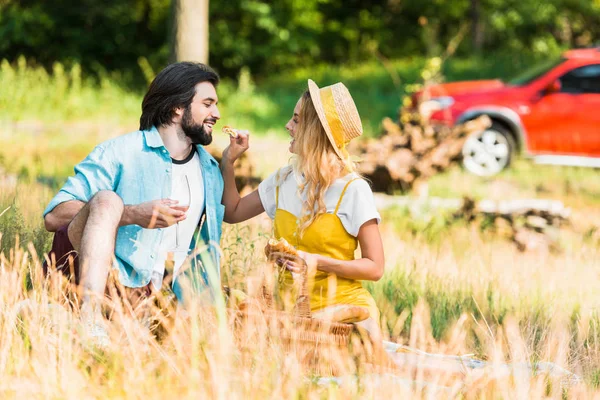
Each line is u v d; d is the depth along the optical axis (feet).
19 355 13.70
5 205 25.39
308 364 15.07
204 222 18.29
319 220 17.15
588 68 52.70
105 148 17.39
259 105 81.05
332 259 16.61
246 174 35.96
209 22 105.40
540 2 107.34
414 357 16.33
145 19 103.91
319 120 17.25
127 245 17.07
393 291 22.35
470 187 46.34
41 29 97.81
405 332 20.17
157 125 17.87
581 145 52.08
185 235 17.87
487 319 21.01
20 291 15.67
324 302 16.89
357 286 17.28
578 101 52.19
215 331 14.26
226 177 18.65
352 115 17.13
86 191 17.24
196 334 13.79
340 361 14.07
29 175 37.99
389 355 16.06
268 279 15.78
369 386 13.41
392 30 117.60
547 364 16.02
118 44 101.55
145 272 17.04
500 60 99.91
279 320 15.14
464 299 21.84
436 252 28.40
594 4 110.52
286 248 15.96
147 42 104.37
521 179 50.42
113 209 15.60
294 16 107.76
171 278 17.35
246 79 84.43
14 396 12.46
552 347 17.48
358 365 15.56
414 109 44.93
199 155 18.33
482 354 18.06
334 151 17.31
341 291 17.01
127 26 101.30
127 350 13.70
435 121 52.42
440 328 20.02
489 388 14.03
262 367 13.32
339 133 17.08
